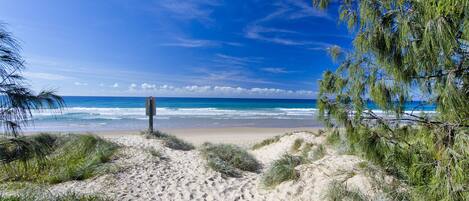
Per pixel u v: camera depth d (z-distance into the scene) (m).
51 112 2.50
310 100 77.50
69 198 4.73
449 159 1.82
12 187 5.55
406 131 2.33
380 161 2.49
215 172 7.23
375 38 2.12
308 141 10.77
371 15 2.12
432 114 2.15
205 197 5.59
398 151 2.29
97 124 23.19
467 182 1.74
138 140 10.99
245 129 22.30
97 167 6.91
